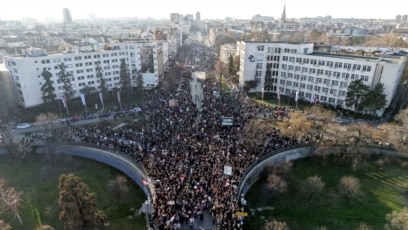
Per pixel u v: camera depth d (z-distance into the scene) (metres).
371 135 72.44
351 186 53.94
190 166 56.25
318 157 68.75
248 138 69.38
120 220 49.09
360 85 89.88
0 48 190.00
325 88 107.06
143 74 130.62
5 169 66.06
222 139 68.38
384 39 176.62
